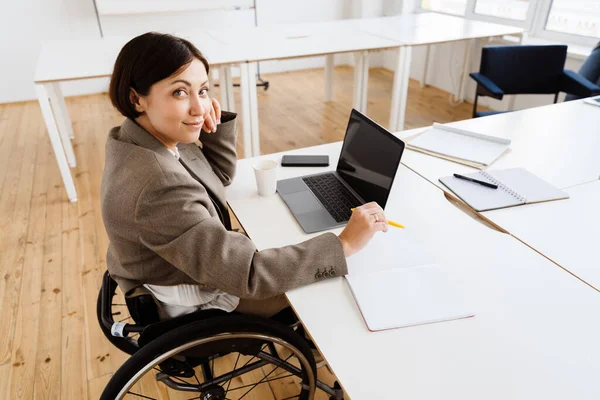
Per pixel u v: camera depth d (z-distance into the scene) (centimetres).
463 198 128
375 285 95
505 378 74
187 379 146
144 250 92
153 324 95
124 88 86
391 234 113
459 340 82
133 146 87
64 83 437
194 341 91
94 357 159
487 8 412
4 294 188
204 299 101
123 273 98
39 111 404
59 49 274
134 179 84
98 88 450
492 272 99
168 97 86
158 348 88
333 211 122
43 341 166
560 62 268
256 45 285
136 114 91
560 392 72
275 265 91
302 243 98
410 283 95
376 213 103
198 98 91
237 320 93
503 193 130
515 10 385
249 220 120
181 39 88
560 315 87
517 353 79
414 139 170
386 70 534
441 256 104
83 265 206
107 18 428
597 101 209
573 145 163
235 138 140
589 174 142
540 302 90
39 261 208
